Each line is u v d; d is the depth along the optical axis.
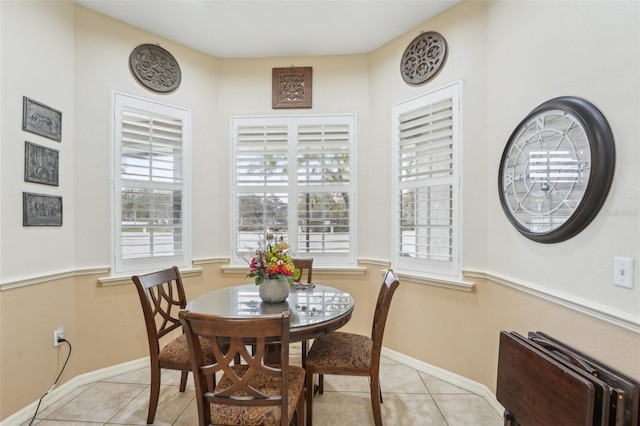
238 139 2.92
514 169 1.72
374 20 2.41
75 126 2.20
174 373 2.35
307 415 1.65
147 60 2.54
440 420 1.80
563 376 1.08
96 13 2.30
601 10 1.21
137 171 2.48
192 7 2.28
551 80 1.49
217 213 2.92
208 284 2.84
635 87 1.07
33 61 1.90
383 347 2.67
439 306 2.29
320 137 2.87
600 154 1.17
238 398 1.18
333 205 2.86
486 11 2.07
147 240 2.51
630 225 1.09
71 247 2.15
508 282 1.80
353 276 2.82
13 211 1.77
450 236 2.24
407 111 2.53
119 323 2.36
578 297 1.31
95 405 1.93
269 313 1.62
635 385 0.99
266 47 2.78
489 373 2.00
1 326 1.71
